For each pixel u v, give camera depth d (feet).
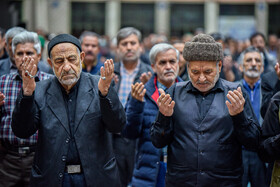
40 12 52.26
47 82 10.26
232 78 18.56
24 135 9.64
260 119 15.42
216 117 9.57
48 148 9.56
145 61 26.58
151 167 12.71
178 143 9.75
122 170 15.62
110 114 9.48
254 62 15.74
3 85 13.03
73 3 58.39
